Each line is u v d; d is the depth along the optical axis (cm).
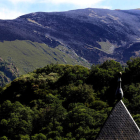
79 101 6562
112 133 1114
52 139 4809
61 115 5762
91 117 5053
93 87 7319
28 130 5584
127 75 7569
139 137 1110
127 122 1130
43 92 7338
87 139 4556
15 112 6138
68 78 7775
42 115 5844
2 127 5750
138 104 5381
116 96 1165
